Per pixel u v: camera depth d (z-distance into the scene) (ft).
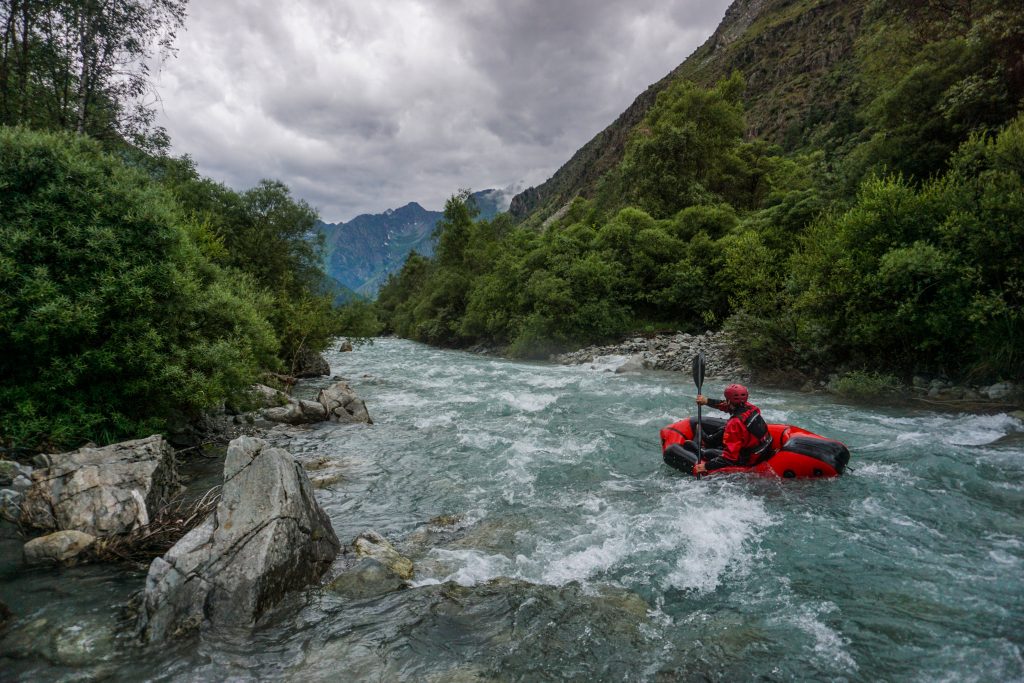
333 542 15.06
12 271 19.45
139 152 58.08
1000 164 35.40
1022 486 19.13
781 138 300.40
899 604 11.96
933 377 36.78
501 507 19.27
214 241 45.96
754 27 474.08
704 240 85.76
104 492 16.33
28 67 45.96
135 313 23.34
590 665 10.19
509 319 100.94
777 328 45.52
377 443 28.68
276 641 11.09
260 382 43.91
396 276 261.03
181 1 48.62
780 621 11.51
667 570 14.08
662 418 34.27
